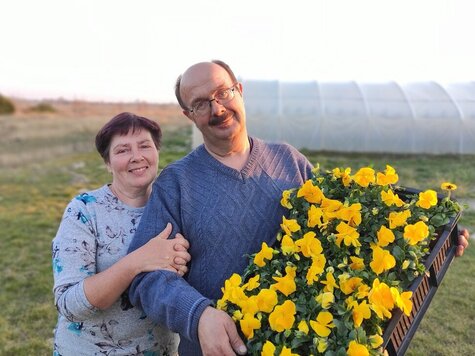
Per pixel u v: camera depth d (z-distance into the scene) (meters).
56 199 7.42
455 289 3.95
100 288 1.50
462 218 5.62
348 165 9.42
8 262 4.79
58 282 1.60
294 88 11.92
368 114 11.06
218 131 1.62
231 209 1.64
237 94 1.65
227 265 1.62
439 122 10.81
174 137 14.75
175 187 1.65
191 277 1.66
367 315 1.17
